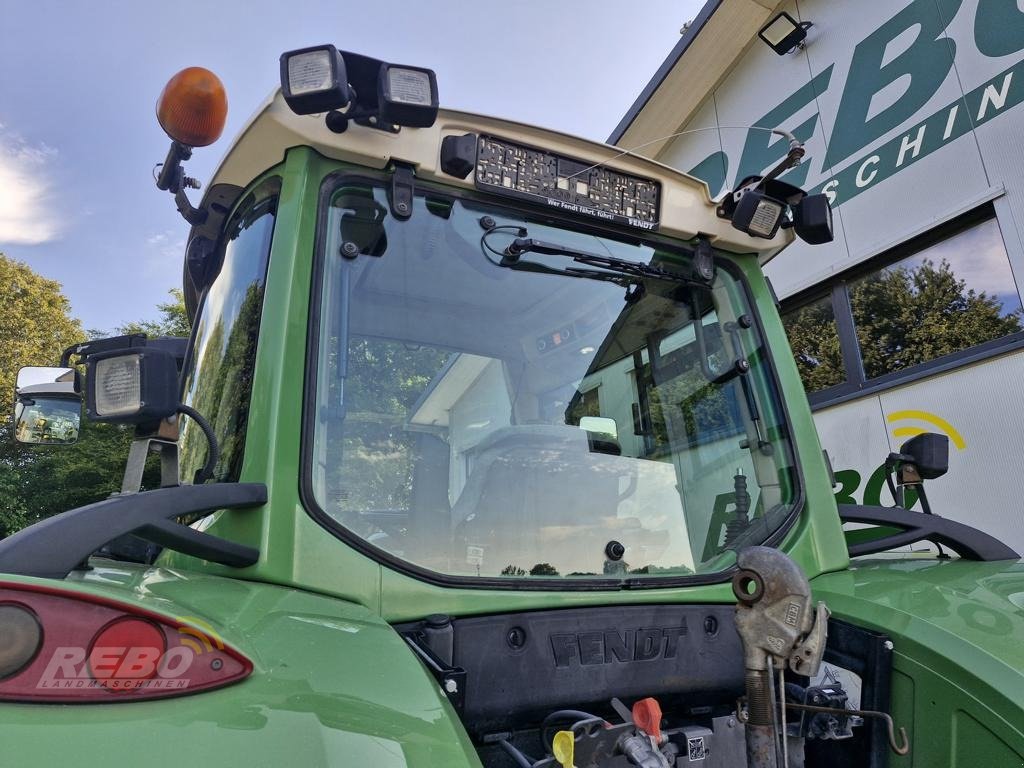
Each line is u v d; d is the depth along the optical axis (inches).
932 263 220.1
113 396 46.5
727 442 82.5
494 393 73.7
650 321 83.7
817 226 85.4
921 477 89.0
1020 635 57.3
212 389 69.9
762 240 88.6
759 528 77.9
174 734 30.2
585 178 78.4
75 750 28.5
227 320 71.0
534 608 59.9
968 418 199.8
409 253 69.5
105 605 33.0
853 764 64.4
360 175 68.2
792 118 271.0
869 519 87.0
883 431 222.8
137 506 43.4
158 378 46.4
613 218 79.4
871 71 241.1
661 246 84.3
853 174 243.9
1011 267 195.8
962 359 203.5
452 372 70.5
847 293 246.1
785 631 48.3
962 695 55.2
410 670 40.6
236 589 48.4
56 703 30.6
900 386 219.0
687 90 311.6
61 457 756.0
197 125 65.3
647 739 49.1
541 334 78.2
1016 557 84.5
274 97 64.8
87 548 39.9
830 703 63.9
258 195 71.4
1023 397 188.1
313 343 60.4
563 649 58.4
